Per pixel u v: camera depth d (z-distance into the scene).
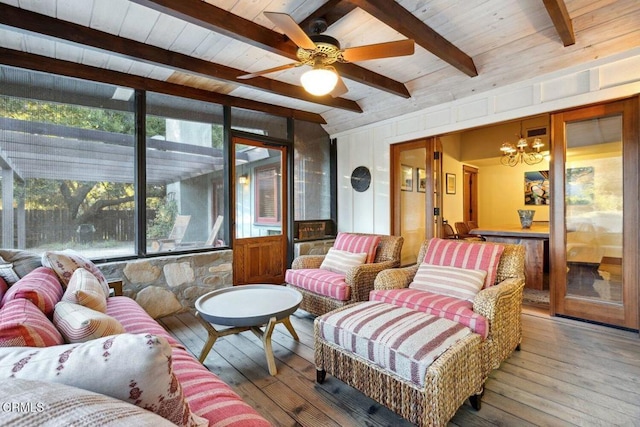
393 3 2.30
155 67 3.19
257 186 4.55
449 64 3.35
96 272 2.31
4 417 0.47
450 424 1.66
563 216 3.19
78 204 3.09
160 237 3.59
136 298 3.25
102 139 3.23
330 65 2.49
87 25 2.52
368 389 1.75
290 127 4.91
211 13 2.26
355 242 3.43
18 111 2.82
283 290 2.80
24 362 0.70
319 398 1.91
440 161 4.26
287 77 3.67
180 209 3.75
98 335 1.08
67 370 0.68
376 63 3.40
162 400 0.72
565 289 3.21
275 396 1.93
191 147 3.85
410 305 2.22
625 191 2.86
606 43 2.75
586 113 3.03
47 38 2.43
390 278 2.57
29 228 2.86
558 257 3.22
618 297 2.92
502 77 3.39
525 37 2.93
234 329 2.44
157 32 2.64
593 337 2.73
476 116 3.73
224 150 4.16
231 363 2.35
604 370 2.18
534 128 5.98
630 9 2.50
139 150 3.41
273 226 4.73
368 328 1.78
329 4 2.23
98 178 3.20
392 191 4.74
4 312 1.10
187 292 3.62
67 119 3.05
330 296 2.95
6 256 2.20
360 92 4.25
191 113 3.86
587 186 3.07
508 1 2.39
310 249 4.99
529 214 5.22
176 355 1.47
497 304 1.99
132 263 3.24
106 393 0.66
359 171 5.14
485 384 2.02
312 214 5.28
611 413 1.73
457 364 1.57
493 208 7.75
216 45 2.87
